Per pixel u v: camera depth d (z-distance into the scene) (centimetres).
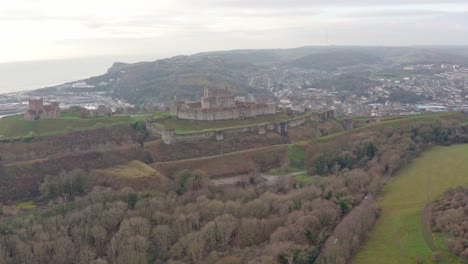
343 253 15688
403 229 18100
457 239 16212
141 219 18838
